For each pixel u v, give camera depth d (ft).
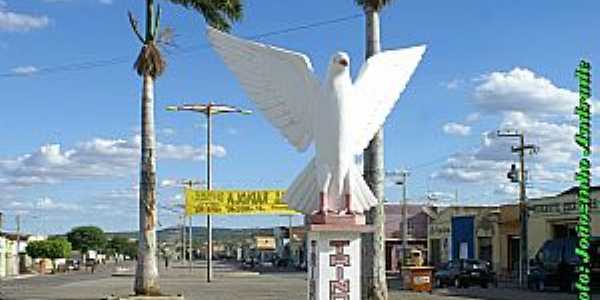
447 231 239.30
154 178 93.40
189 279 184.34
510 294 127.44
